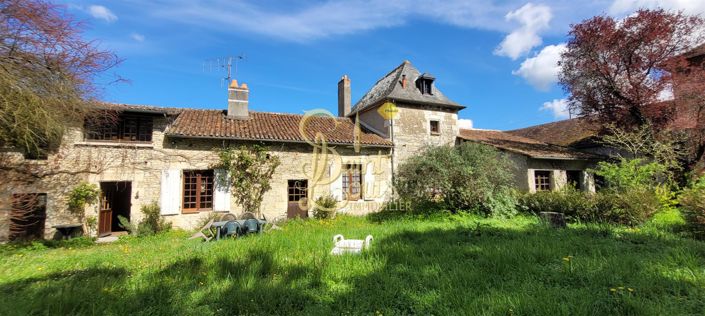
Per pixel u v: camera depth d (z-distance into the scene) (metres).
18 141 7.64
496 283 3.85
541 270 4.32
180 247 6.95
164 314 3.31
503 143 15.04
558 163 14.06
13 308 3.36
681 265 4.38
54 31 6.95
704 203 6.29
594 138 15.40
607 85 12.81
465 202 10.54
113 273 4.86
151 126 10.55
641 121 12.37
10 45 6.61
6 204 8.38
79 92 7.86
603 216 8.55
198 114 12.55
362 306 3.35
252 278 4.18
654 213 8.16
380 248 5.69
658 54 11.64
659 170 9.86
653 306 3.06
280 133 12.05
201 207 10.93
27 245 7.99
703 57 12.16
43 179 9.15
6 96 6.62
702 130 10.68
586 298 3.25
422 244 6.15
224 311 3.36
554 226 8.07
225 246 6.33
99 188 9.78
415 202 11.20
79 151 9.55
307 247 6.07
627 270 4.08
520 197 10.98
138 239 8.98
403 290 3.72
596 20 12.71
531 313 2.97
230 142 11.23
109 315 3.27
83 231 9.51
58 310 3.34
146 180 10.18
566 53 13.69
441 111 15.53
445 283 3.84
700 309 3.05
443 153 10.86
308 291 3.81
